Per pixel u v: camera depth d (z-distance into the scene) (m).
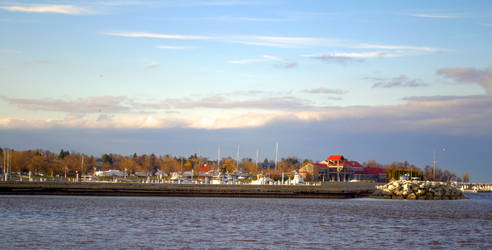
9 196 123.44
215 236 62.16
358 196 168.12
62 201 111.88
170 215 86.56
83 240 56.56
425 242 61.50
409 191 169.12
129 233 62.91
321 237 63.53
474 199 180.12
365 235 66.62
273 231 68.31
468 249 57.09
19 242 54.31
